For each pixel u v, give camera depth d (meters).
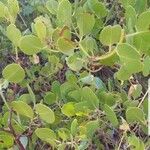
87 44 0.37
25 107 0.38
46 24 0.39
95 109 0.38
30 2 0.63
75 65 0.37
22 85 0.46
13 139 0.41
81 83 0.41
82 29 0.36
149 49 0.36
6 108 0.43
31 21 0.62
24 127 0.41
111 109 0.36
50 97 0.42
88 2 0.41
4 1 0.48
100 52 0.41
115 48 0.35
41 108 0.36
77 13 0.42
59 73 0.49
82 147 0.38
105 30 0.34
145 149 0.39
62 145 0.37
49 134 0.38
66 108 0.38
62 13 0.38
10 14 0.40
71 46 0.37
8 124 0.39
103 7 0.41
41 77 0.50
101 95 0.39
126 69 0.35
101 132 0.43
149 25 0.36
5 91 0.50
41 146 0.46
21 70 0.37
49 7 0.44
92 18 0.36
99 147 0.44
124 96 0.40
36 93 0.52
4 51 0.60
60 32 0.37
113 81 0.49
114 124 0.37
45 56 0.51
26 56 0.54
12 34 0.38
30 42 0.36
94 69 0.41
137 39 0.36
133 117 0.36
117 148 0.40
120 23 0.49
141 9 0.41
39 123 0.41
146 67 0.36
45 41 0.37
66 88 0.41
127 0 0.42
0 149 0.41
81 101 0.39
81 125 0.39
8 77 0.37
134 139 0.35
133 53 0.33
